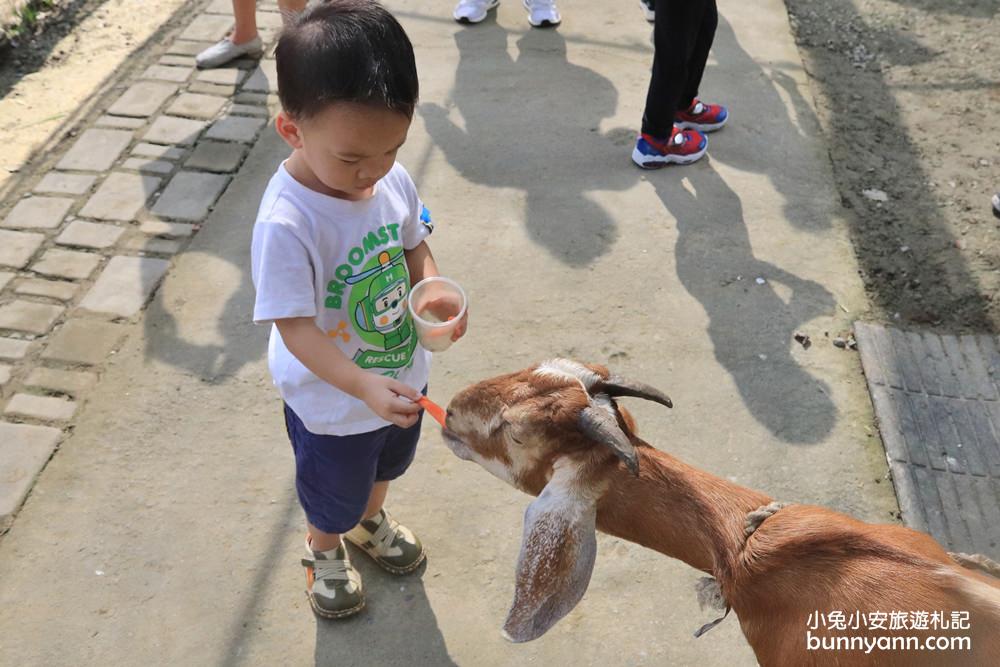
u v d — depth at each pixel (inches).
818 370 155.3
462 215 183.5
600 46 237.6
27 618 117.7
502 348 156.7
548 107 214.8
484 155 199.6
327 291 92.7
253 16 218.7
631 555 128.3
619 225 182.7
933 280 175.6
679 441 143.4
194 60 223.5
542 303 165.3
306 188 89.0
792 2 263.1
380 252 94.1
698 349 158.2
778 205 190.1
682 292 168.9
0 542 125.5
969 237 186.1
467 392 95.3
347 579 119.3
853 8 261.6
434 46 235.0
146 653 115.4
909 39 249.1
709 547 92.0
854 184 199.3
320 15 80.8
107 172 188.2
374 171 84.5
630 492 92.0
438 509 133.3
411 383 105.7
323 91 78.7
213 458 137.5
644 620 121.3
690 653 118.0
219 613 120.0
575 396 90.3
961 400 150.3
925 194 197.3
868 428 146.6
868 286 174.4
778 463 140.7
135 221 176.6
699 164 199.9
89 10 239.8
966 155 208.8
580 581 88.3
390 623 120.3
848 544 86.6
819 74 234.7
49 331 154.3
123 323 156.5
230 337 155.2
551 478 90.1
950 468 139.9
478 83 221.8
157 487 133.3
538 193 189.9
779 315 165.0
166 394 145.6
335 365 89.0
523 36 240.1
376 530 123.7
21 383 145.7
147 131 199.8
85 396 144.5
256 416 143.6
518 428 91.0
